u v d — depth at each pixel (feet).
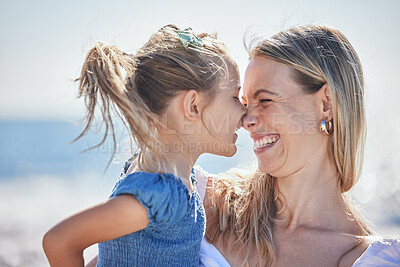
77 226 6.39
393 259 7.10
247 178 9.44
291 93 8.02
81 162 53.11
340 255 7.72
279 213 8.64
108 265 7.27
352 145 8.32
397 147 34.17
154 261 7.04
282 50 8.08
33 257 26.68
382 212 29.94
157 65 7.52
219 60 7.89
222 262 8.11
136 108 7.00
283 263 7.97
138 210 6.51
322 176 8.38
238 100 8.20
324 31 8.38
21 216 36.01
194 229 7.39
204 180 9.39
